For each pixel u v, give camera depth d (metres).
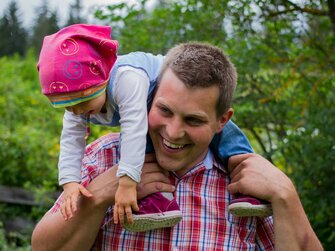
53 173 7.95
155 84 2.63
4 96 10.05
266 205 2.75
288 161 4.40
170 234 2.77
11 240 7.78
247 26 4.49
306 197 4.23
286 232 2.71
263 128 4.79
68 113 2.66
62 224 2.68
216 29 4.72
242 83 4.56
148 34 4.98
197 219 2.81
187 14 4.67
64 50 2.41
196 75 2.48
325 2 4.30
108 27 2.61
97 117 2.69
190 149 2.61
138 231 2.66
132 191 2.51
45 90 2.42
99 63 2.46
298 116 4.43
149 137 2.73
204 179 2.88
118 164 2.71
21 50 16.66
